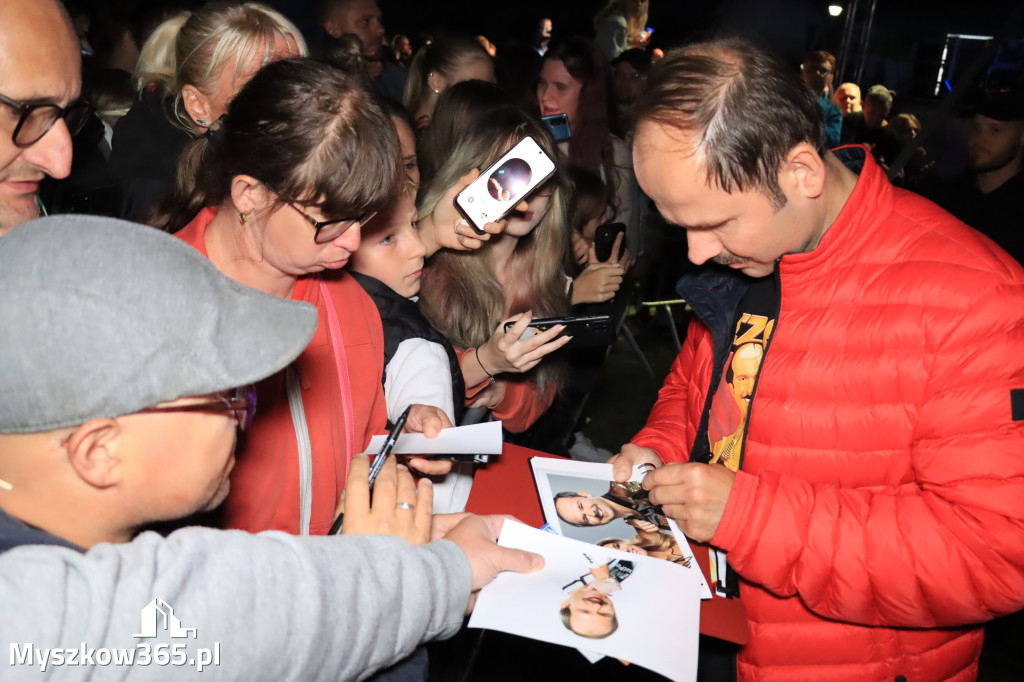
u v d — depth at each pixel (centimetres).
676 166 118
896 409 124
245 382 84
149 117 235
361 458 122
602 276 262
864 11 699
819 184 120
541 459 161
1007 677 247
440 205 203
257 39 200
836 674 139
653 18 1005
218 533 87
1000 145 293
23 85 121
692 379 165
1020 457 115
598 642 109
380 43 436
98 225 79
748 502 127
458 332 213
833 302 129
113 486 81
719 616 126
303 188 118
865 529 122
